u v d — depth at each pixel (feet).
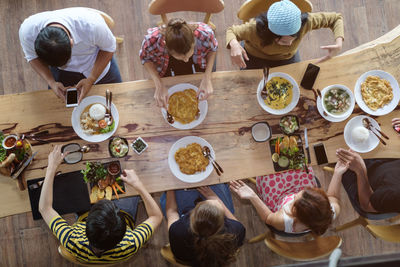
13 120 5.63
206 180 5.57
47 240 8.27
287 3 5.41
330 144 5.76
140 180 5.56
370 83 5.84
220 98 5.80
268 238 5.88
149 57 6.06
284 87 5.84
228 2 9.21
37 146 5.58
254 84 5.87
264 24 5.75
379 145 5.73
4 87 8.80
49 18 5.43
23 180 5.45
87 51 6.15
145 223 5.66
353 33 9.24
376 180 6.15
